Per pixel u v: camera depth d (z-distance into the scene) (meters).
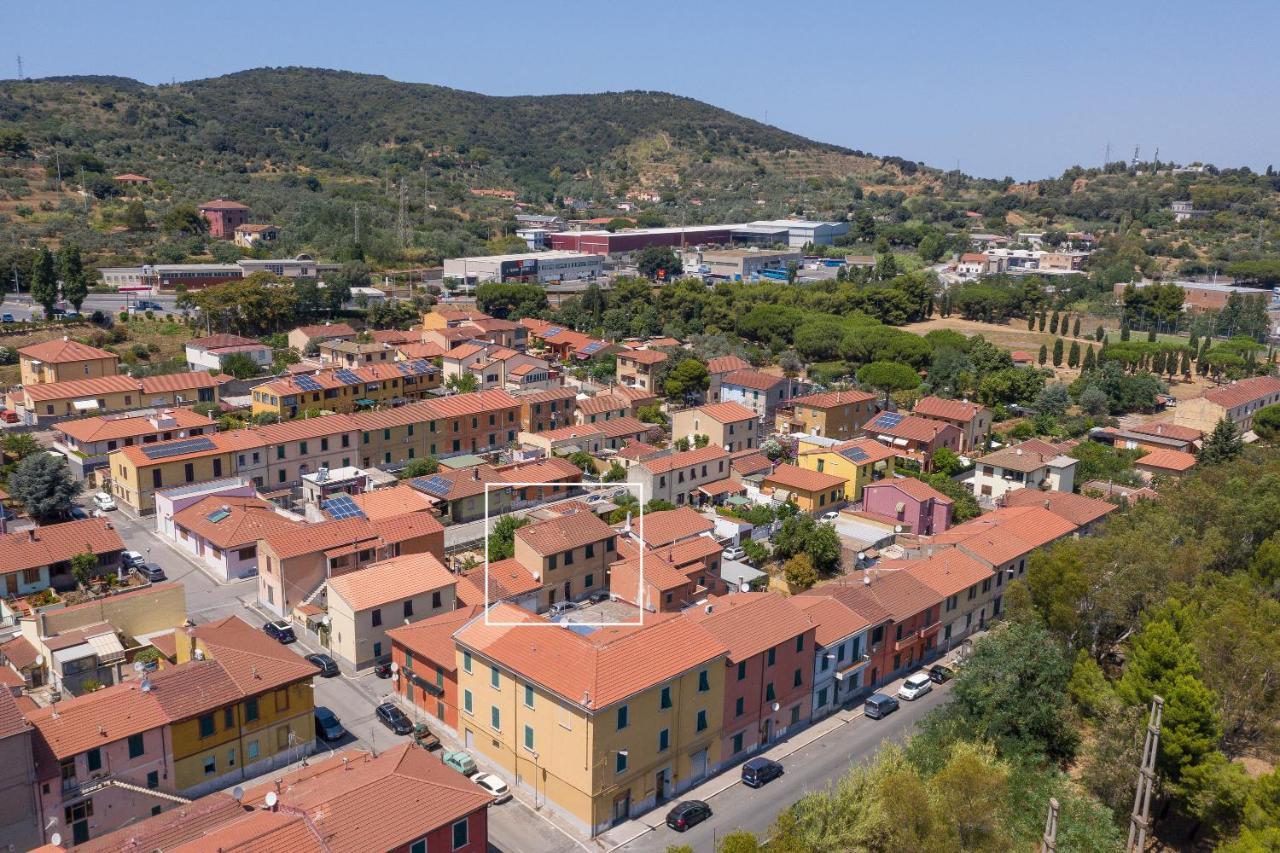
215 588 87.12
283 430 114.56
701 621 64.69
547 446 123.88
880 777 52.50
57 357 136.88
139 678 60.12
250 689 59.72
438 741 64.69
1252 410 149.25
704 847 55.22
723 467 116.50
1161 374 184.88
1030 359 191.75
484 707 62.25
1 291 176.25
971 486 119.69
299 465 114.88
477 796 50.03
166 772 56.84
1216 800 55.25
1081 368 188.38
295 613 80.62
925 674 76.00
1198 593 70.88
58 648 67.06
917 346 179.88
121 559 87.88
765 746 66.94
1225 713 62.75
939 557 84.06
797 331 196.75
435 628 68.94
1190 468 119.50
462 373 158.00
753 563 95.56
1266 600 70.75
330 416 120.81
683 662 59.34
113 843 46.00
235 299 180.75
